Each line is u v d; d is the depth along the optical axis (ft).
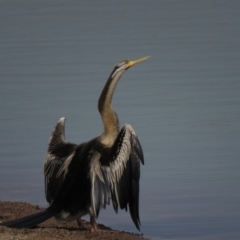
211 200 46.70
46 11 116.47
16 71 81.66
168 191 48.55
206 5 115.14
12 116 65.82
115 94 71.51
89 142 36.96
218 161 54.08
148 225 42.55
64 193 35.63
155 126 62.08
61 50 91.45
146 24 105.29
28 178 51.11
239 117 63.62
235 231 41.73
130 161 35.94
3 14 115.34
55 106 68.33
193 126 61.77
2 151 57.06
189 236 40.83
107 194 35.37
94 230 36.42
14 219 37.32
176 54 87.30
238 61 82.69
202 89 71.97
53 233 34.91
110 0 122.83
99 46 93.04
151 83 75.10
